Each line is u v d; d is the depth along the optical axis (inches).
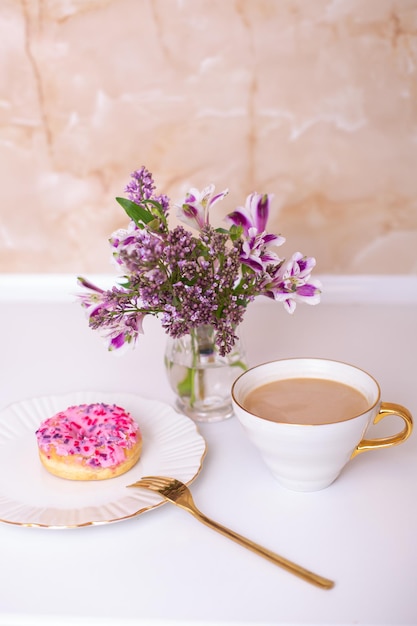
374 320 40.4
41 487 27.5
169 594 23.5
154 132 41.7
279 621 22.6
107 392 32.3
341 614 22.8
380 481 27.8
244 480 28.0
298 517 26.3
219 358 30.5
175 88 40.9
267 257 28.4
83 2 39.6
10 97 41.3
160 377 34.8
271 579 24.0
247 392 27.6
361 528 25.8
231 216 29.0
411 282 43.3
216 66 40.4
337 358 36.1
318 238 43.1
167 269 28.5
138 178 29.1
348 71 40.2
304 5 39.3
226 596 23.4
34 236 44.0
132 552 25.1
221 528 25.4
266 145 41.6
